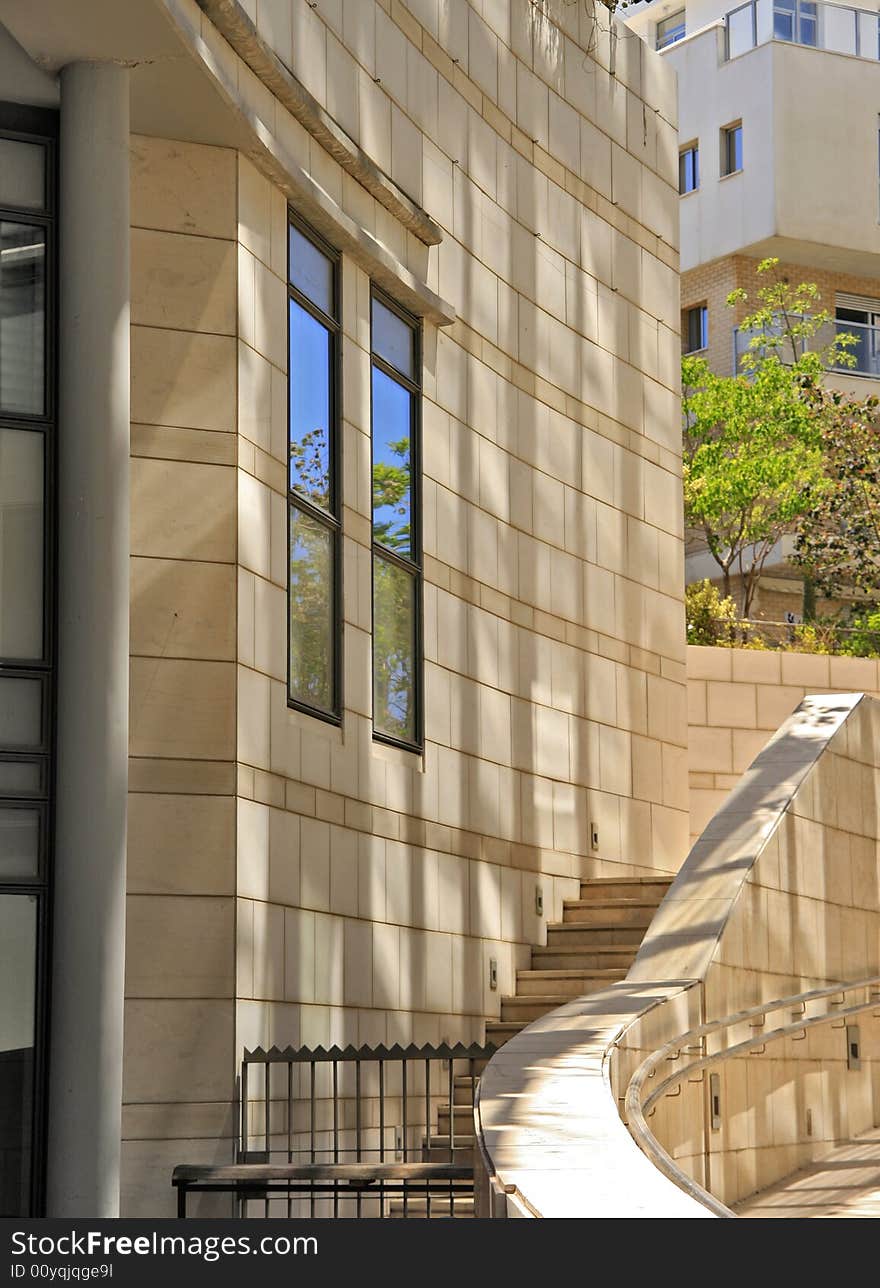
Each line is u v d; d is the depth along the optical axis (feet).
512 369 49.65
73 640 31.40
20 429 32.32
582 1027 33.40
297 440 38.60
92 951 30.68
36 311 32.71
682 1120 37.73
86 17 31.14
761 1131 42.88
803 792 47.26
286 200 38.27
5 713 31.68
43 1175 30.63
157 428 34.99
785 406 92.63
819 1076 47.03
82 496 31.65
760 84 107.86
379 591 42.16
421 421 44.52
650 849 54.90
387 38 43.70
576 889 50.67
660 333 58.75
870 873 51.60
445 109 46.78
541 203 51.98
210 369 35.45
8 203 32.63
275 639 36.60
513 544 49.01
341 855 38.83
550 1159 19.90
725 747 64.39
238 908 34.17
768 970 43.96
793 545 97.96
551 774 49.90
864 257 109.91
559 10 53.78
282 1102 35.37
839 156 108.47
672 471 58.70
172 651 34.42
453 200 46.91
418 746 43.34
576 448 52.90
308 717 38.09
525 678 48.98
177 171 35.78
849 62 109.50
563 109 53.67
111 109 32.48
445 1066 42.70
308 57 39.50
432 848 43.34
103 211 32.24
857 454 90.74
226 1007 33.71
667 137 60.34
